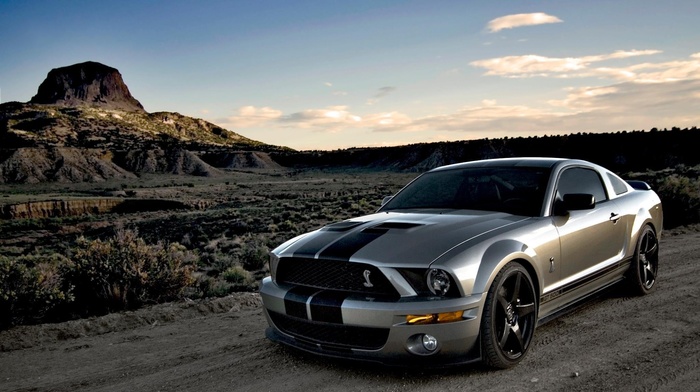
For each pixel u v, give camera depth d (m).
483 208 4.67
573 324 5.00
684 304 5.54
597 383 3.59
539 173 4.93
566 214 4.62
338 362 4.25
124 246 8.76
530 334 4.11
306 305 3.89
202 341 5.39
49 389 4.21
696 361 3.92
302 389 3.76
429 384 3.69
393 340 3.56
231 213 54.88
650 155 113.69
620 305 5.62
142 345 5.43
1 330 6.21
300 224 33.94
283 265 4.25
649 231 6.04
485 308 3.68
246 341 5.20
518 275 3.97
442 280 3.56
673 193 13.57
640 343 4.38
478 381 3.70
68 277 8.05
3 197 122.38
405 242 3.87
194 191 133.62
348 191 96.62
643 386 3.52
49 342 5.84
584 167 5.39
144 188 153.88
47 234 58.41
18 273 6.82
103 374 4.52
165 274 8.69
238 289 10.21
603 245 5.12
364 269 3.72
